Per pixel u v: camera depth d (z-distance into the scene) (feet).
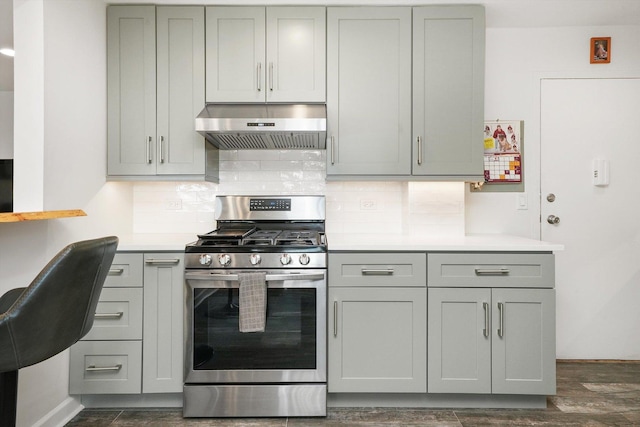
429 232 7.89
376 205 8.61
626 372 8.20
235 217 8.23
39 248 5.72
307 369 6.49
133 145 7.47
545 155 8.73
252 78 7.42
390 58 7.41
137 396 6.84
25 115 5.69
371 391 6.59
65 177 6.22
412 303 6.57
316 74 7.41
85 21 6.75
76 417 6.55
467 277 6.54
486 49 8.68
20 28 5.68
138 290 6.60
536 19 8.21
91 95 6.95
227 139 7.59
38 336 3.53
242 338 6.49
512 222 8.70
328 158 7.47
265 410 6.50
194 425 6.33
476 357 6.56
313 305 6.47
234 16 7.40
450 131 7.42
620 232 8.70
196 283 6.39
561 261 8.75
